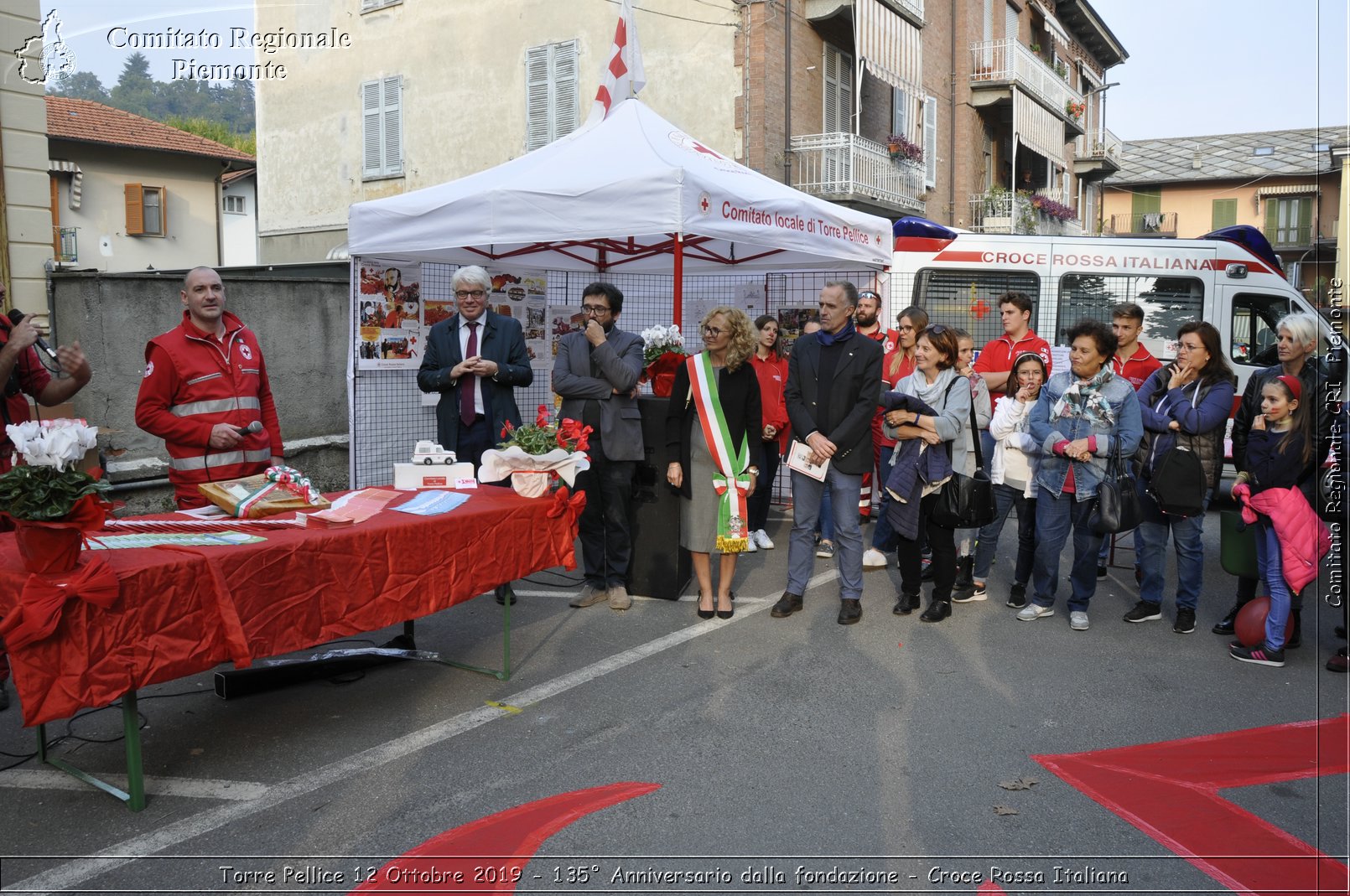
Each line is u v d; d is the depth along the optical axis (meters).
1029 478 6.11
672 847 3.29
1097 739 4.20
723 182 6.65
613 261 9.29
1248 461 5.36
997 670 5.07
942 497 5.68
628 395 6.02
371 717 4.40
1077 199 30.78
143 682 3.20
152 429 4.57
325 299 9.02
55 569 3.02
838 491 5.79
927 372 5.89
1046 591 5.98
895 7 16.70
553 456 4.92
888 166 17.30
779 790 3.69
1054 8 26.97
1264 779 3.82
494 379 6.13
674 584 6.30
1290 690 4.80
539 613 6.07
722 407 5.67
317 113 19.59
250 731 4.23
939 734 4.23
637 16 15.58
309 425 8.95
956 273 10.51
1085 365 5.57
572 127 16.36
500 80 17.12
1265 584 5.38
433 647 5.36
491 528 4.56
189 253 25.48
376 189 18.92
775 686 4.79
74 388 4.62
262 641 3.57
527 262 8.73
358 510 4.28
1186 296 10.17
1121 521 5.41
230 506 4.12
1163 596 6.60
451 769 3.85
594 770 3.85
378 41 18.66
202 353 4.70
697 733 4.22
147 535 3.74
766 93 14.59
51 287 6.97
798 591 6.00
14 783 3.73
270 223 20.61
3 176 6.73
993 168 22.86
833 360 5.76
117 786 3.69
